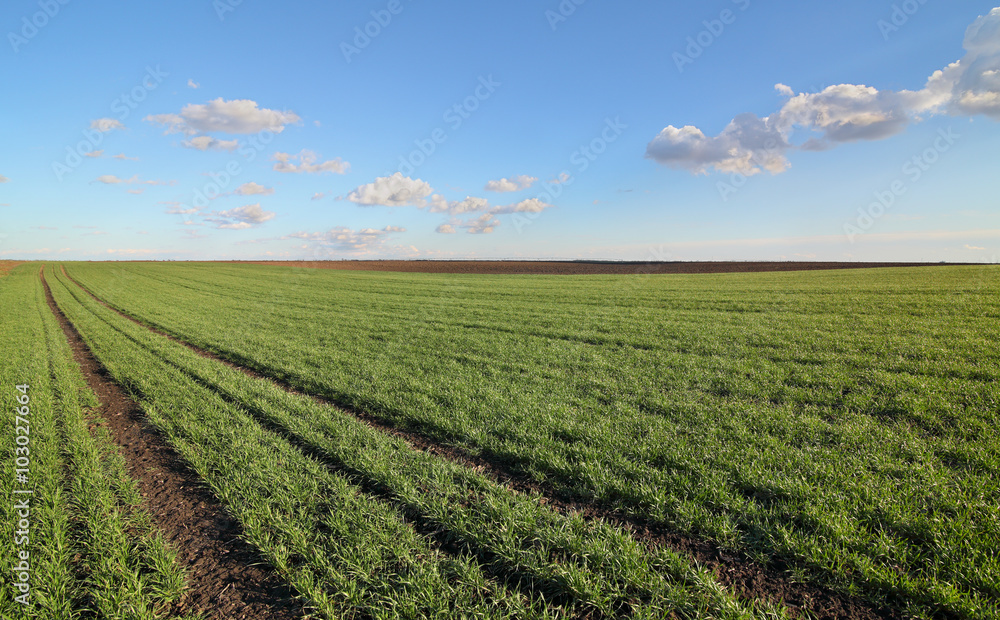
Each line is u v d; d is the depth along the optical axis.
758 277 41.81
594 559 4.09
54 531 4.69
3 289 45.91
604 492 5.22
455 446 6.95
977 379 8.78
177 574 4.08
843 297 22.86
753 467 5.58
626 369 10.81
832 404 8.03
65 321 24.66
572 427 7.12
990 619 3.17
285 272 68.50
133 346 15.78
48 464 6.28
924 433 6.39
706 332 15.34
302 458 6.37
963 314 16.11
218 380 10.91
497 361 12.24
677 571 3.93
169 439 7.28
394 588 3.88
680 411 7.81
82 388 10.74
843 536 4.13
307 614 3.65
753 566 4.03
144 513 5.17
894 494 4.82
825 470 5.40
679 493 5.17
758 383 9.40
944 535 4.07
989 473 5.13
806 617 3.41
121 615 3.62
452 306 26.27
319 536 4.57
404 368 11.72
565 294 31.12
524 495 5.21
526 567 4.06
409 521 4.94
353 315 23.47
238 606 3.77
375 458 6.27
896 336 13.05
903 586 3.52
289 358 13.34
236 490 5.59
